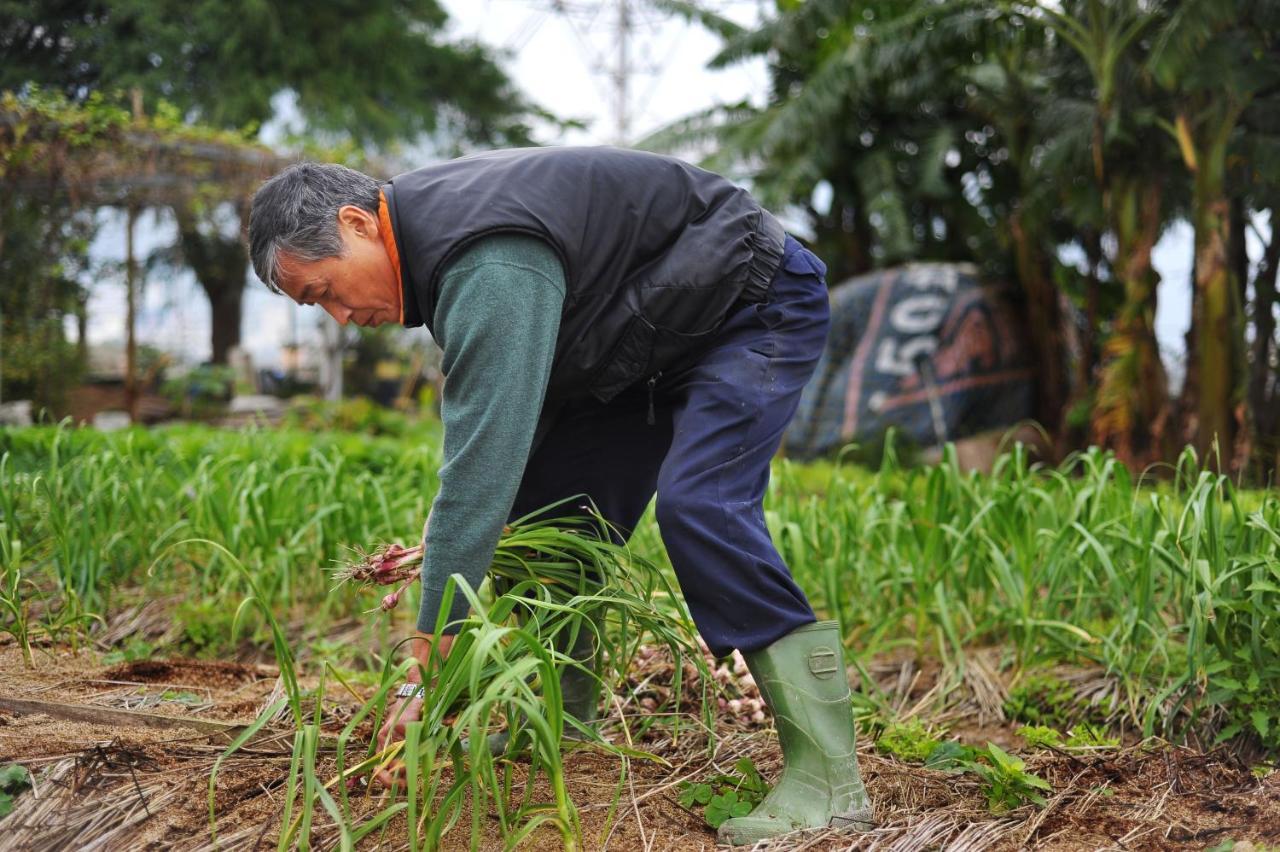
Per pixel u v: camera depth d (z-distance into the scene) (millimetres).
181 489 3619
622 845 1792
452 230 1696
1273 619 2436
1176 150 7344
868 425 8992
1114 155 7625
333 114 16047
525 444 1674
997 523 3316
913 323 9227
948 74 10117
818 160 10789
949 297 9281
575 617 2002
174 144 9031
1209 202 6957
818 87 10031
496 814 1864
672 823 1901
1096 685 2820
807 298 1969
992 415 9039
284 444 5324
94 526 3340
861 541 3367
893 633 3494
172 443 4973
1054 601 3014
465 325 1657
